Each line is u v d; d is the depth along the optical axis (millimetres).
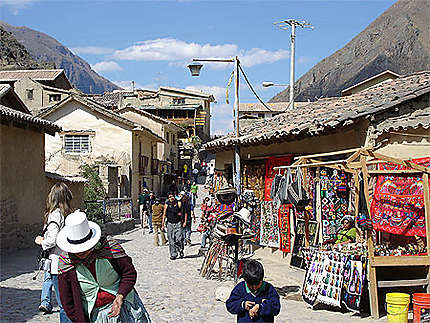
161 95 68875
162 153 50344
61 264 4711
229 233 10383
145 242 20031
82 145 35188
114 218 24906
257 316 5156
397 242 9375
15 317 7988
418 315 7145
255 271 5152
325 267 8469
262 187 14312
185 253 16234
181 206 15039
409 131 9227
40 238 7391
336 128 10195
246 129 17406
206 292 10141
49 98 61000
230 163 17516
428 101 10016
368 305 8352
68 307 4648
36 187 18812
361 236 9477
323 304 8820
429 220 8133
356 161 10227
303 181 11023
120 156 34906
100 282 4707
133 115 50000
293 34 27609
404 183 8898
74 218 4656
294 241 11961
